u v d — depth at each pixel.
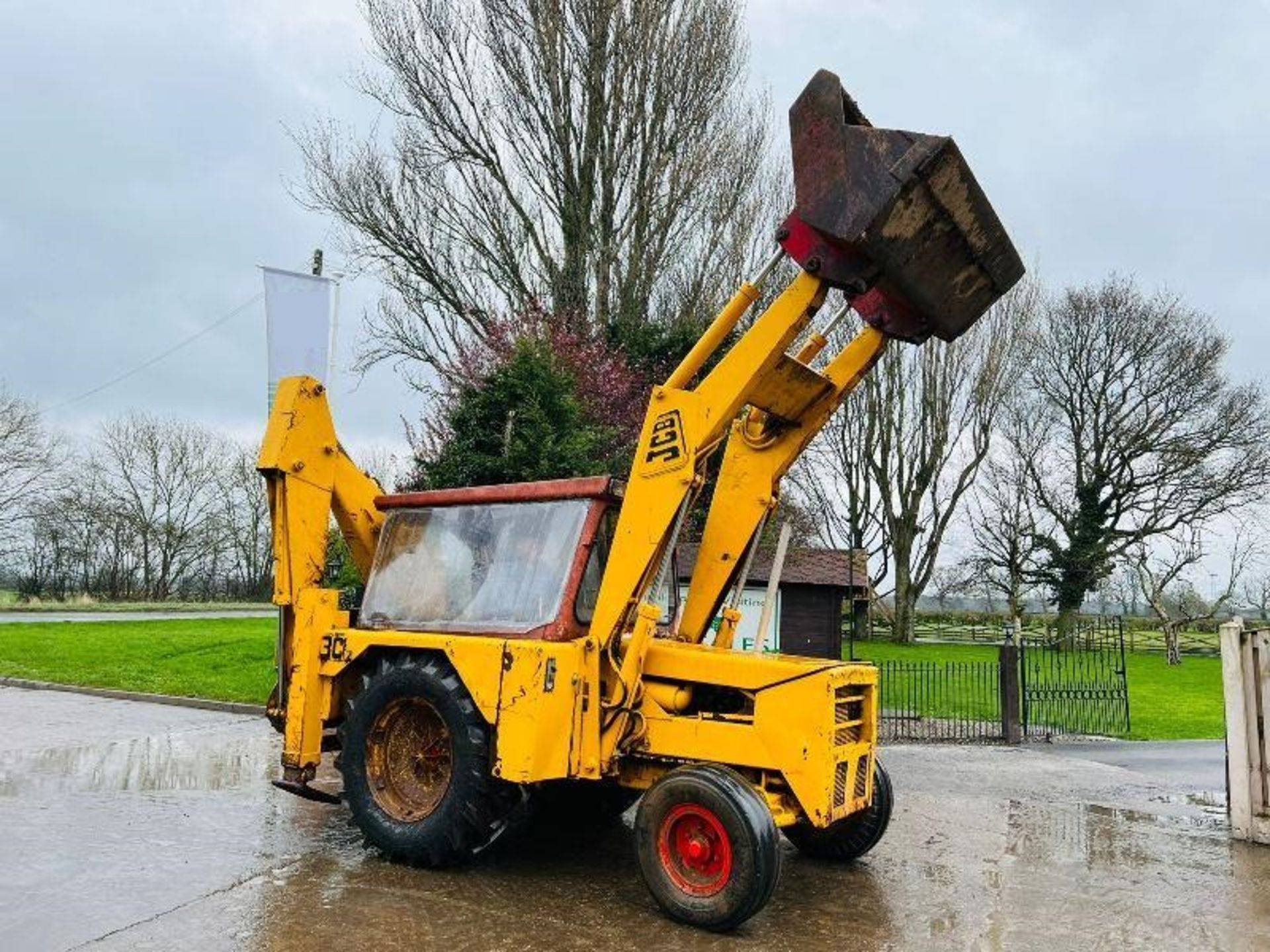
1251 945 4.93
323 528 6.62
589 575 5.68
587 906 5.12
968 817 7.95
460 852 5.47
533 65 21.25
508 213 21.69
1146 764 11.28
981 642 37.41
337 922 4.75
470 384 17.69
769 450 6.11
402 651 5.99
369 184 21.75
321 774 8.68
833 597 19.38
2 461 42.19
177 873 5.50
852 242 4.72
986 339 31.75
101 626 25.20
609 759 5.37
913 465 33.75
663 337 19.81
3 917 4.70
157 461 47.84
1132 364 34.72
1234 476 33.19
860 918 5.15
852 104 5.11
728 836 4.75
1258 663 7.38
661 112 21.33
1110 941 4.93
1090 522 35.12
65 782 8.08
